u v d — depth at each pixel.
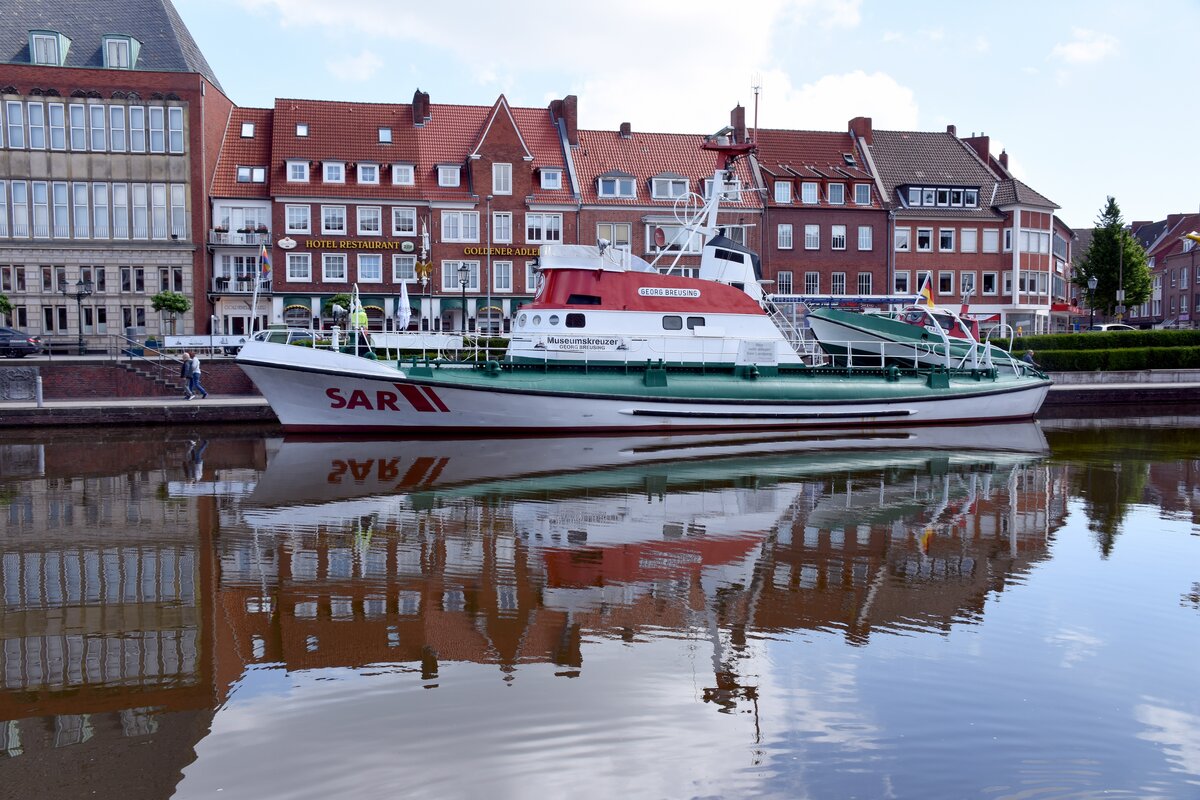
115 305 47.59
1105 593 10.47
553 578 10.82
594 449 21.86
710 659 8.34
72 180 47.06
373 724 7.00
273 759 6.48
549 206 51.12
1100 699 7.57
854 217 55.06
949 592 10.45
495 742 6.70
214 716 7.14
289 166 48.81
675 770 6.35
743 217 53.44
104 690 7.64
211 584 10.63
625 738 6.78
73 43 47.88
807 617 9.52
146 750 6.61
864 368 27.86
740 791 6.07
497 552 12.00
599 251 26.33
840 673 8.05
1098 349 44.03
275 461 20.16
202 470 18.98
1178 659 8.46
